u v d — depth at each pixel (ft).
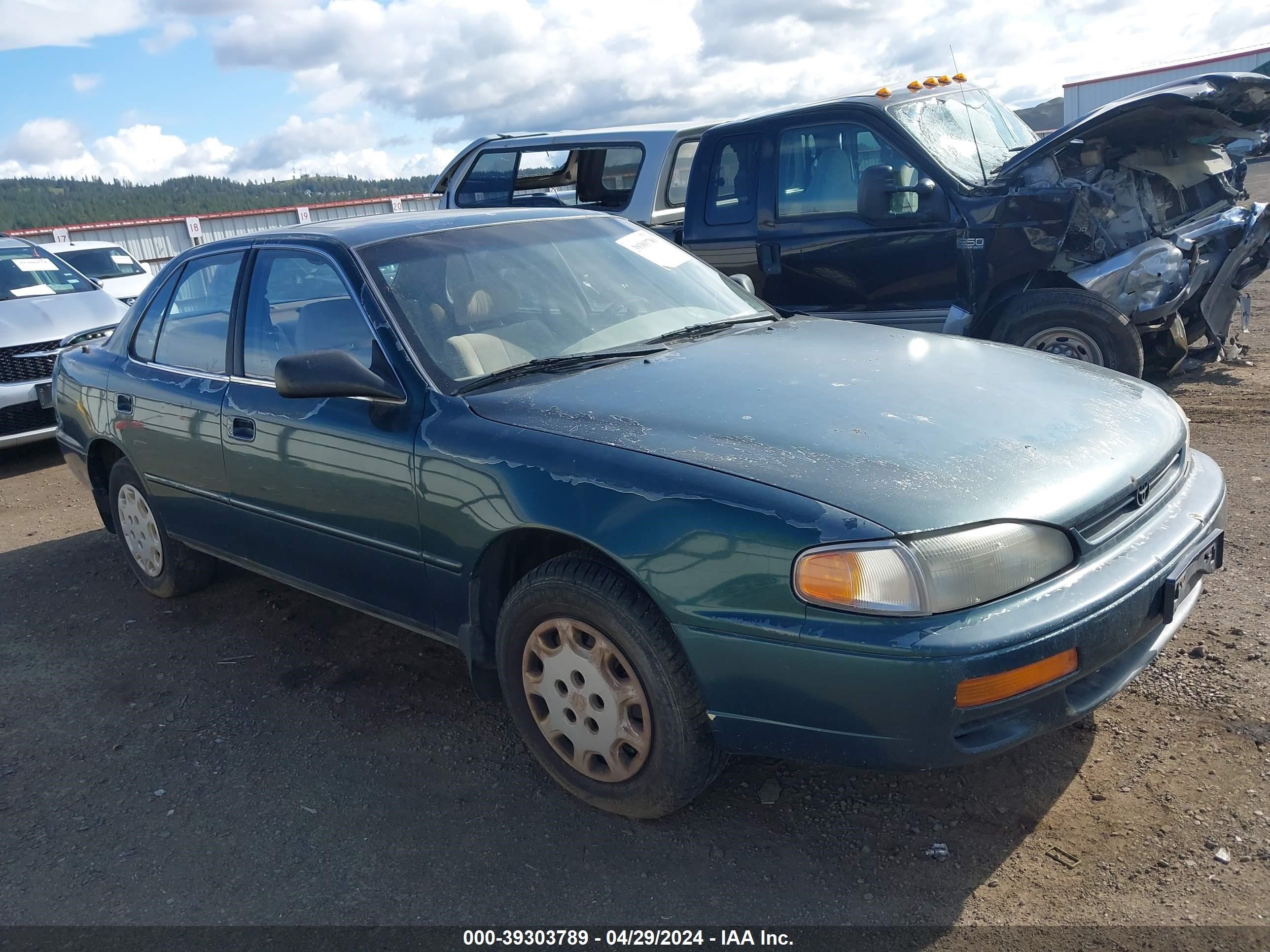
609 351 10.78
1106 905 7.59
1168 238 19.94
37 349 23.95
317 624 14.16
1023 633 7.26
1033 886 7.87
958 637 7.14
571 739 9.23
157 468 13.78
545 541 9.52
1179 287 19.19
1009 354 10.96
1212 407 20.30
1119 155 20.76
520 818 9.41
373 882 8.68
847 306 20.80
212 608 15.02
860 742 7.47
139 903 8.66
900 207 19.77
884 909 7.81
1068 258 19.80
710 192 21.94
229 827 9.66
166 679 12.93
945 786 9.21
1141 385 10.55
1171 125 19.71
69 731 11.82
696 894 8.18
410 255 11.37
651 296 12.28
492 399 9.77
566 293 11.72
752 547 7.58
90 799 10.36
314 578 11.78
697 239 22.20
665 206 26.84
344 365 9.89
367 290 10.84
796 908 7.91
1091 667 7.70
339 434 10.53
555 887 8.41
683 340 11.30
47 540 19.06
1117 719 9.93
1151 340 21.79
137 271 45.91
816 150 20.52
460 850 9.01
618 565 8.47
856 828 8.80
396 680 12.35
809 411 8.82
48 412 24.25
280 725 11.52
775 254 21.09
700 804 9.34
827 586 7.31
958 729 7.27
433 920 8.14
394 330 10.50
